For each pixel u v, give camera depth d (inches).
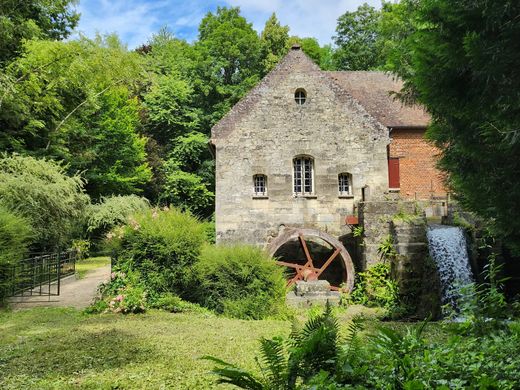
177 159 1326.3
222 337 317.1
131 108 1290.6
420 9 250.5
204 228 480.1
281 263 604.1
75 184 671.1
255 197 702.5
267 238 698.2
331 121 721.0
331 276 708.0
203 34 1545.3
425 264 542.0
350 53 1424.7
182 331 337.7
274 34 1459.2
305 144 716.0
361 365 139.3
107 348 278.4
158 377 221.3
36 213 577.0
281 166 711.7
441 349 157.8
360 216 629.9
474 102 232.8
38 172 630.5
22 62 708.7
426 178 823.7
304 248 645.9
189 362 248.8
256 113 719.1
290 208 704.4
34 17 834.8
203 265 446.6
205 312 431.2
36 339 302.8
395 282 550.9
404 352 144.6
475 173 260.7
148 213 470.6
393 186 804.6
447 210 626.2
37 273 536.7
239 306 436.5
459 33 228.4
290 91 725.9
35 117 793.6
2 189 547.8
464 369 139.9
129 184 1224.2
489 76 205.5
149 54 1605.6
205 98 1414.9
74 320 374.9
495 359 151.0
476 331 185.6
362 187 700.7
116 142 1216.8
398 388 129.2
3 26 701.3
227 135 713.6
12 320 370.3
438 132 338.6
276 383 132.0
